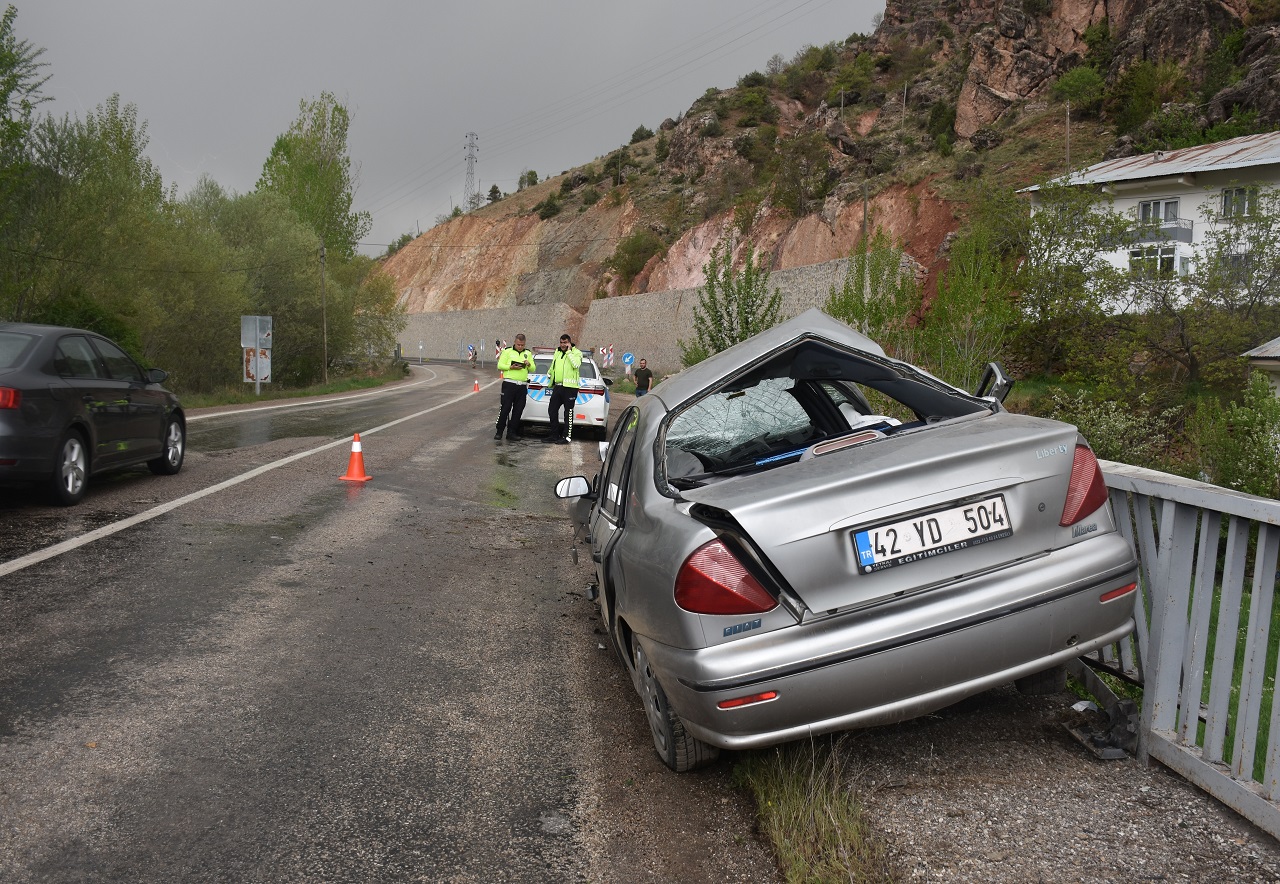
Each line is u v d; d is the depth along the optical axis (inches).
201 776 137.0
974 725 149.7
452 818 127.1
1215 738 122.8
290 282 1710.1
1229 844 110.3
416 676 184.4
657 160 4926.2
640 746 152.7
